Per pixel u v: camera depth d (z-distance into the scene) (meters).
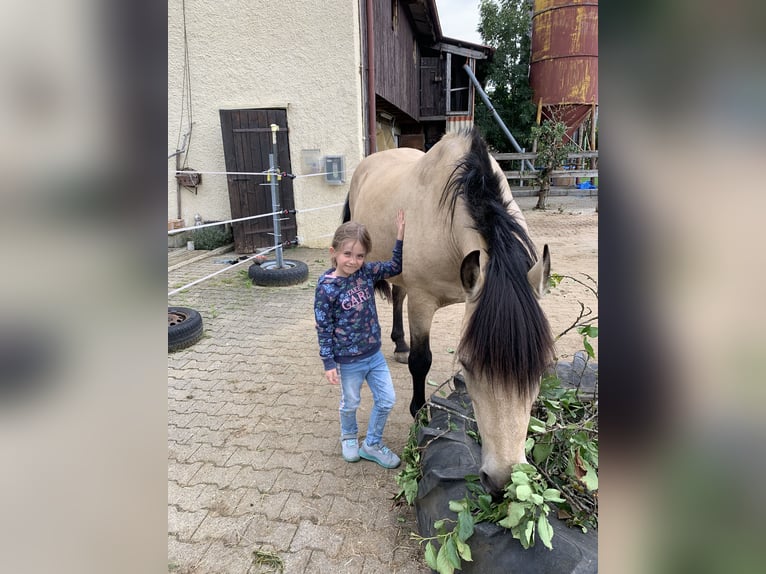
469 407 2.15
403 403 2.82
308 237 7.29
